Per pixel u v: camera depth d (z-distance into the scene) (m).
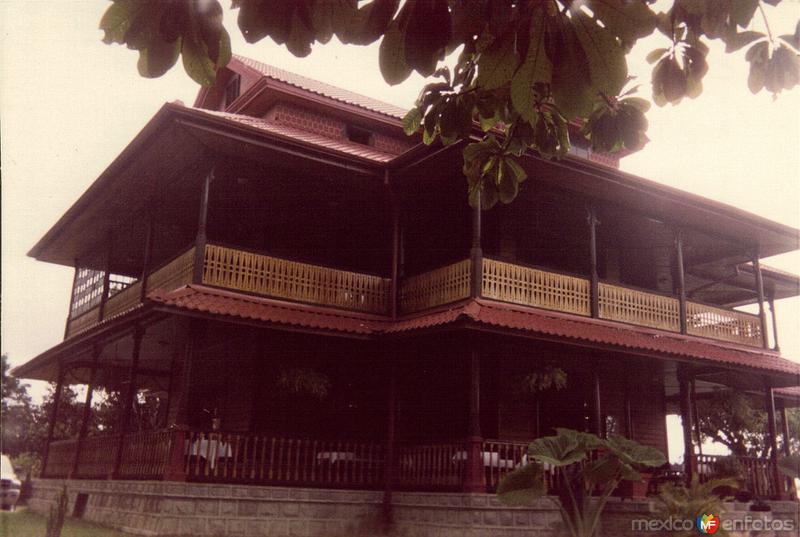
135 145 15.73
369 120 22.17
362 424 17.38
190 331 14.34
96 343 19.30
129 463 15.22
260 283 15.64
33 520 15.27
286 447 16.39
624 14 2.95
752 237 20.05
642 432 20.56
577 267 19.83
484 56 3.12
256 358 16.92
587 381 19.23
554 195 17.05
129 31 3.07
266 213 19.27
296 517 13.98
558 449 12.55
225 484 13.50
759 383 20.81
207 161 15.43
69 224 21.08
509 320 14.36
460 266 15.73
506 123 4.91
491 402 17.31
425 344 16.06
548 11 3.01
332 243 19.84
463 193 17.53
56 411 22.05
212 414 18.91
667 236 20.20
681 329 18.55
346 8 3.26
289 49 3.30
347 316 16.41
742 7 3.63
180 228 20.73
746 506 16.61
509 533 13.25
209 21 3.06
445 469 14.25
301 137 18.72
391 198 17.59
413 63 3.16
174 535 12.63
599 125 4.52
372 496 15.04
